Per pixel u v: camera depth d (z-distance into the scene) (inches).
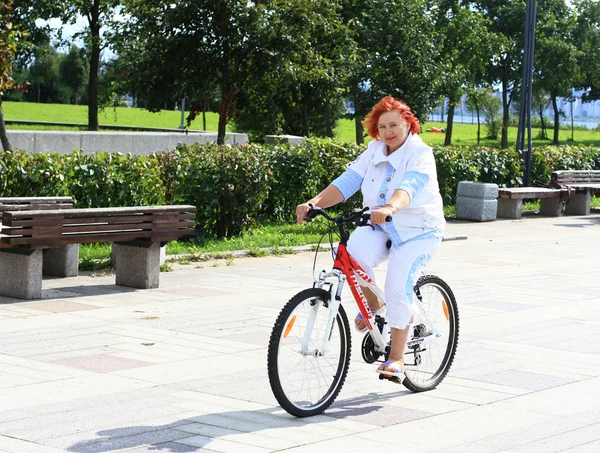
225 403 213.0
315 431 194.2
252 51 784.9
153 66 809.5
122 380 230.1
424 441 189.5
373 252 214.5
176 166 521.0
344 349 214.2
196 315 317.7
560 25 1822.1
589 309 351.3
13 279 341.4
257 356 260.1
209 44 795.4
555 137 2388.0
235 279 400.5
